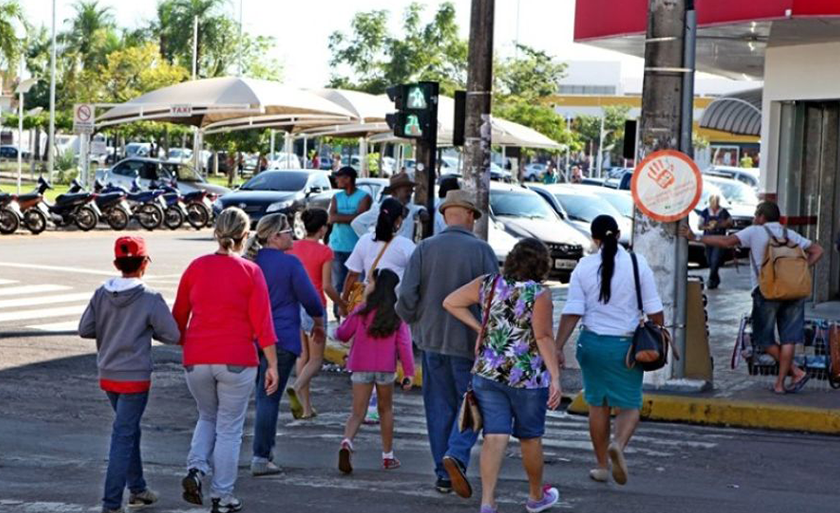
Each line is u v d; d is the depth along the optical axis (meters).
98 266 27.61
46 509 9.01
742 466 11.31
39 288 23.67
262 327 8.91
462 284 9.46
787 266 14.03
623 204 31.52
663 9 14.32
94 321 8.83
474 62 17.97
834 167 22.17
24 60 74.94
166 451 11.55
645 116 14.42
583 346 9.91
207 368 8.81
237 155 76.94
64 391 14.41
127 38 84.00
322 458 11.21
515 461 11.25
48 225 37.50
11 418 12.86
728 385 14.89
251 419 13.15
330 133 50.41
